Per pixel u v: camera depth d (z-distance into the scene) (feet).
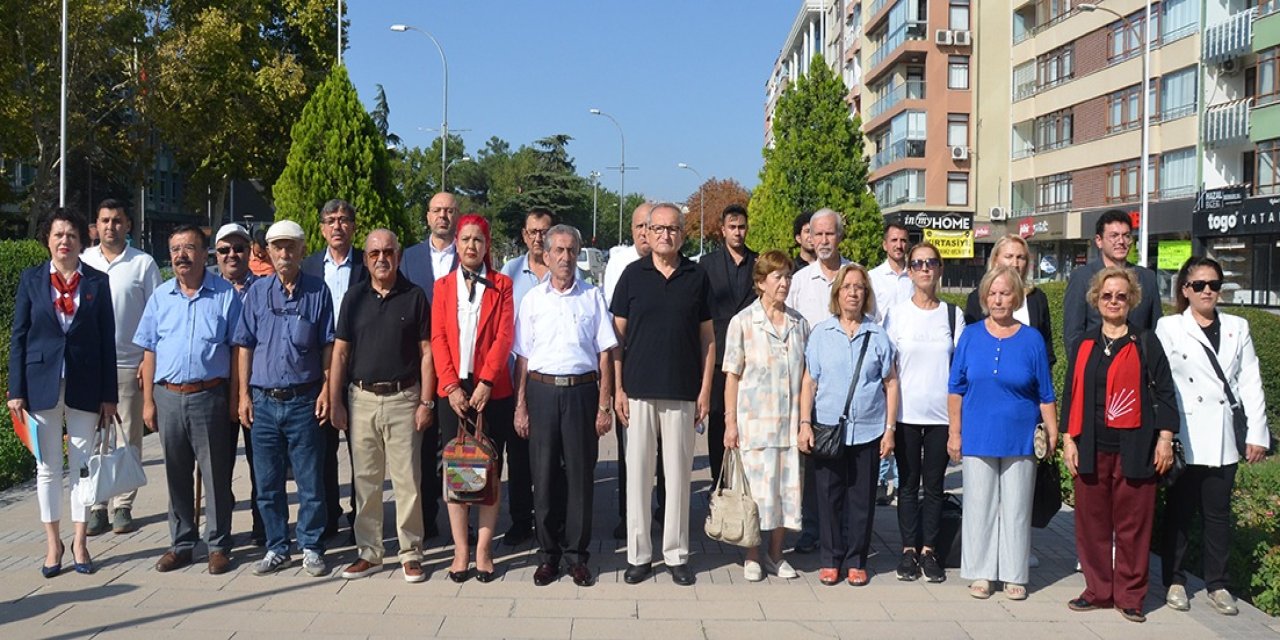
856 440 21.08
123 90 128.98
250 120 124.77
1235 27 104.42
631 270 21.70
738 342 21.75
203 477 21.65
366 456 21.26
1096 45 131.54
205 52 113.09
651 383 21.04
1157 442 19.33
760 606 19.84
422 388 21.44
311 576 21.40
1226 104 107.24
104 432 22.22
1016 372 20.27
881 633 18.39
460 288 21.30
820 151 111.45
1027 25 153.99
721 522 20.95
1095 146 131.85
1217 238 111.55
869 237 111.34
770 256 21.77
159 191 196.75
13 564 22.04
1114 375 19.51
